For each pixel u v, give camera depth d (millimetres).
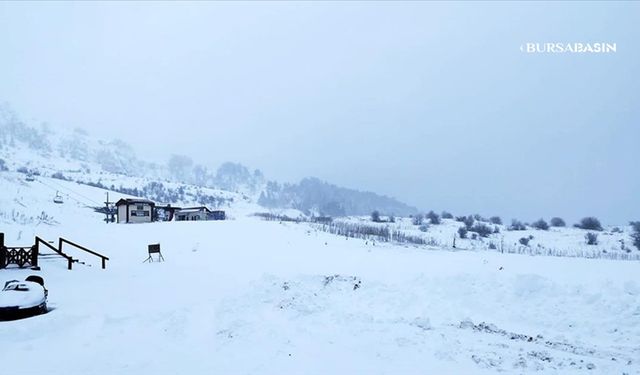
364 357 9133
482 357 9031
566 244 58938
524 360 8883
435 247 45656
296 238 38438
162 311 13039
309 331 10883
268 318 12031
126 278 19984
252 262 25328
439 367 8570
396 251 32594
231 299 13844
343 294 14297
